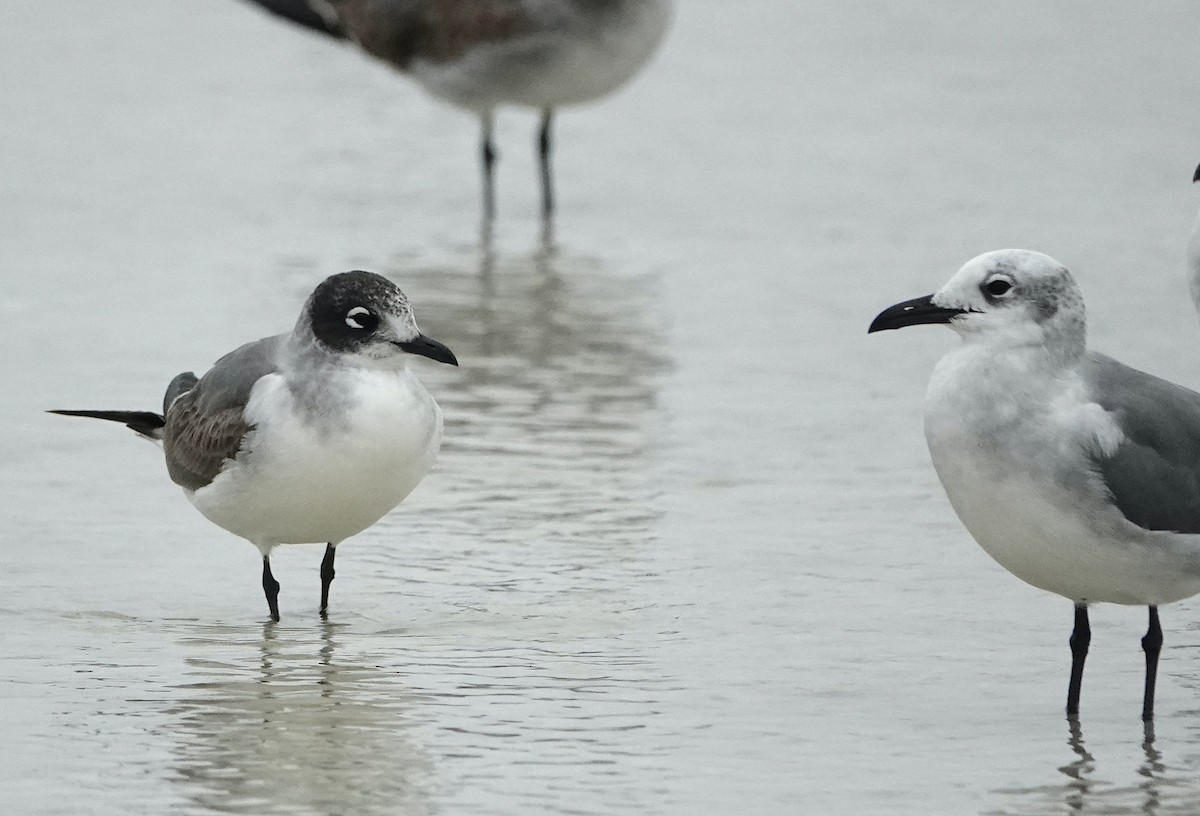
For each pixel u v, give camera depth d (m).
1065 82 31.16
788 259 22.47
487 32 24.52
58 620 12.42
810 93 30.84
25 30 33.53
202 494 12.65
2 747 10.39
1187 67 32.06
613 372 18.31
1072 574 10.84
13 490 14.95
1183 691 11.36
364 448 12.14
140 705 11.02
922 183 25.80
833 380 18.08
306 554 13.82
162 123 28.69
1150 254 22.11
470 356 18.80
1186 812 9.75
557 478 15.32
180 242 22.92
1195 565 10.73
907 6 36.22
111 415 13.72
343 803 9.73
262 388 12.29
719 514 14.52
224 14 35.19
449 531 14.17
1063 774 10.17
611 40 24.42
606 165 27.59
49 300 20.34
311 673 11.53
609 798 9.79
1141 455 10.57
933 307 10.85
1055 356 10.73
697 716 10.87
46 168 26.05
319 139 28.47
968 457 10.77
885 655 11.84
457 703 11.05
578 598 12.84
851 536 14.05
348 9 25.80
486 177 25.28
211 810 9.65
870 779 10.05
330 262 22.28
